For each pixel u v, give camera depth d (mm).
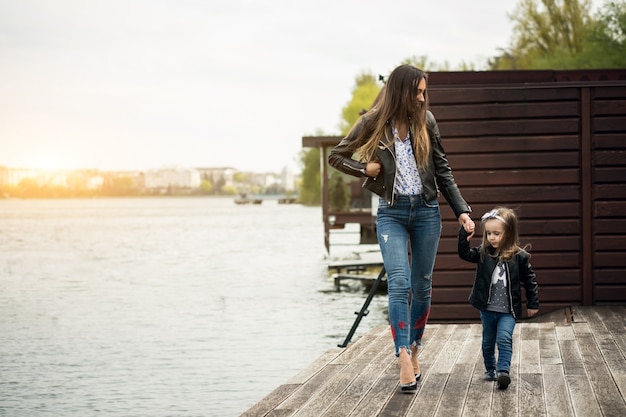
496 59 45500
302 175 78750
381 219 5488
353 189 25469
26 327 14180
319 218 81250
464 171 9242
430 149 5453
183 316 15273
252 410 5102
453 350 6844
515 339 7230
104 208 156250
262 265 26766
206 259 30062
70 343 12484
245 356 11125
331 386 5668
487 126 9211
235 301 17453
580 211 9188
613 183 9156
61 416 8320
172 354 11406
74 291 20000
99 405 8727
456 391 5438
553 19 37500
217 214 103250
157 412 8398
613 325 7836
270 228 57750
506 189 9219
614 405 4988
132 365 10727
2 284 21844
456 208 5594
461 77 9625
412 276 5602
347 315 15070
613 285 9180
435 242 5504
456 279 9148
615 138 9141
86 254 33969
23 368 10648
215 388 9352
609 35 34062
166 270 25656
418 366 5773
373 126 5477
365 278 19266
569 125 9164
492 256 5652
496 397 5254
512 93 9195
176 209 143375
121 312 16000
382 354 6750
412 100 5344
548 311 9242
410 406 5090
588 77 9945
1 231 57781
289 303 17000
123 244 41125
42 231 57469
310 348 11609
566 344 6934
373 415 4922
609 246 9172
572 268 9219
